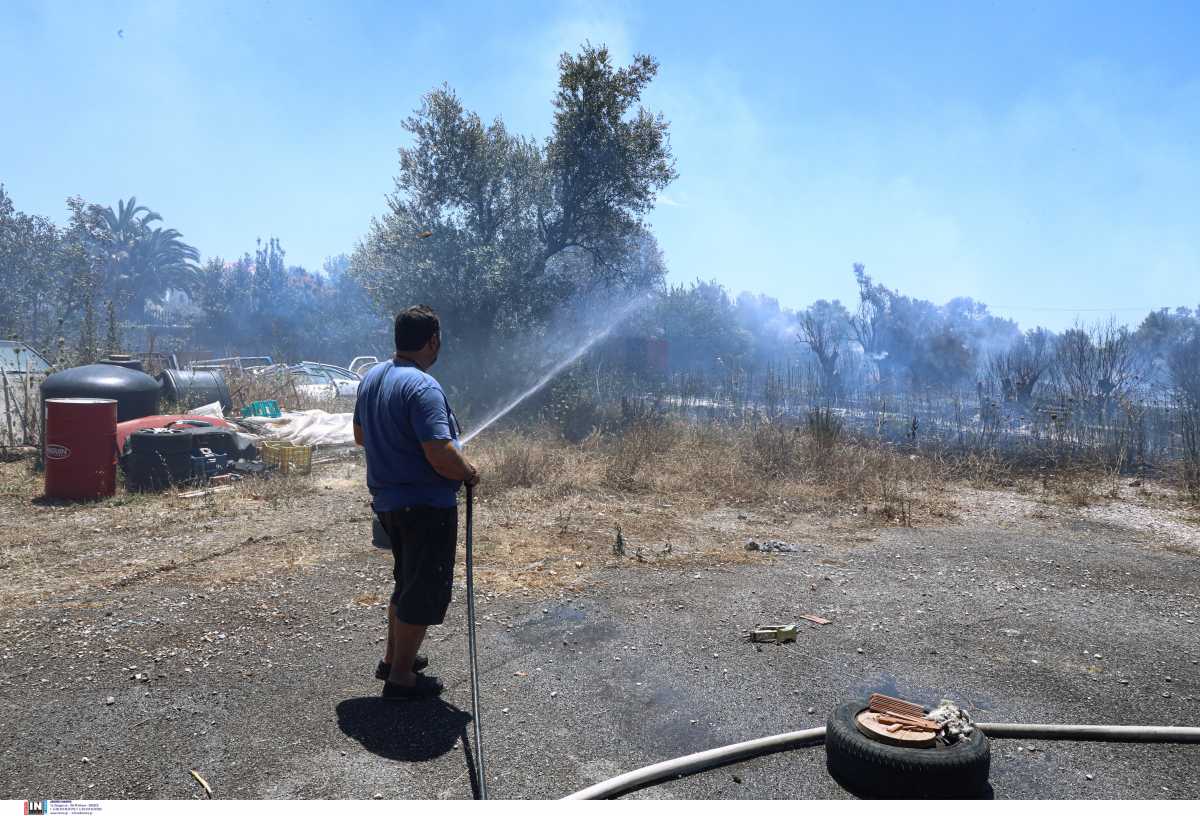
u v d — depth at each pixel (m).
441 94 17.78
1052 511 8.42
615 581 5.40
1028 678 3.86
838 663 4.02
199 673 3.70
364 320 36.97
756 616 4.74
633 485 9.15
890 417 13.69
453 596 4.97
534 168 18.39
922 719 2.92
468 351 17.95
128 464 8.61
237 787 2.72
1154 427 12.23
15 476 8.95
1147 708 3.54
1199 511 8.48
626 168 17.97
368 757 2.95
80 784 2.73
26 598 4.77
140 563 5.63
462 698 3.50
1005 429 12.68
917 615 4.82
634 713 3.39
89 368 10.26
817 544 6.73
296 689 3.54
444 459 3.19
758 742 3.02
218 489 8.56
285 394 14.69
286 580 5.23
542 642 4.22
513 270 17.80
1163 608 5.05
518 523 7.18
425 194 17.95
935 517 8.00
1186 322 33.72
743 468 10.02
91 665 3.77
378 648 4.06
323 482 9.12
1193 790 2.79
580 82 17.66
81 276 37.16
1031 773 2.90
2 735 3.07
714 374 22.45
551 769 2.91
